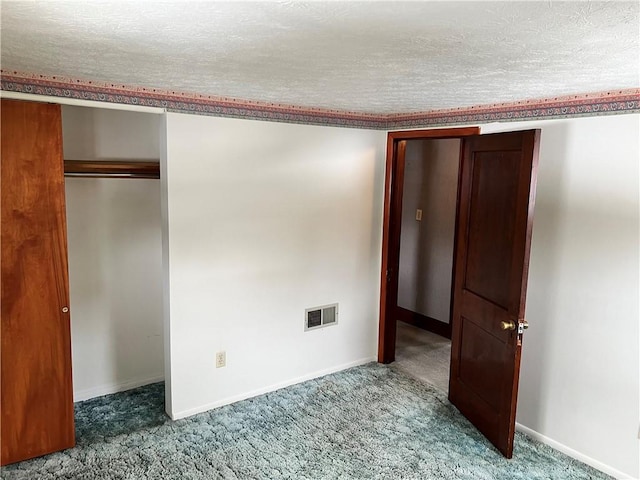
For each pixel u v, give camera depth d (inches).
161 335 148.3
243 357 136.7
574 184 108.7
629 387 103.9
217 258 127.5
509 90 100.7
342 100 119.9
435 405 137.6
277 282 140.3
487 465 110.0
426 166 198.8
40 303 103.8
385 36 59.3
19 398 104.6
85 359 135.9
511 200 109.8
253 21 53.7
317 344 153.0
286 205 138.6
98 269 134.5
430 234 199.6
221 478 103.6
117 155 132.6
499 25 53.9
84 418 126.1
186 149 118.3
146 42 64.2
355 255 157.4
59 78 98.9
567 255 111.3
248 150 128.5
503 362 112.4
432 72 81.7
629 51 64.4
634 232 100.4
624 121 99.7
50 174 101.2
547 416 118.5
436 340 191.9
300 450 114.4
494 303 116.1
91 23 55.3
